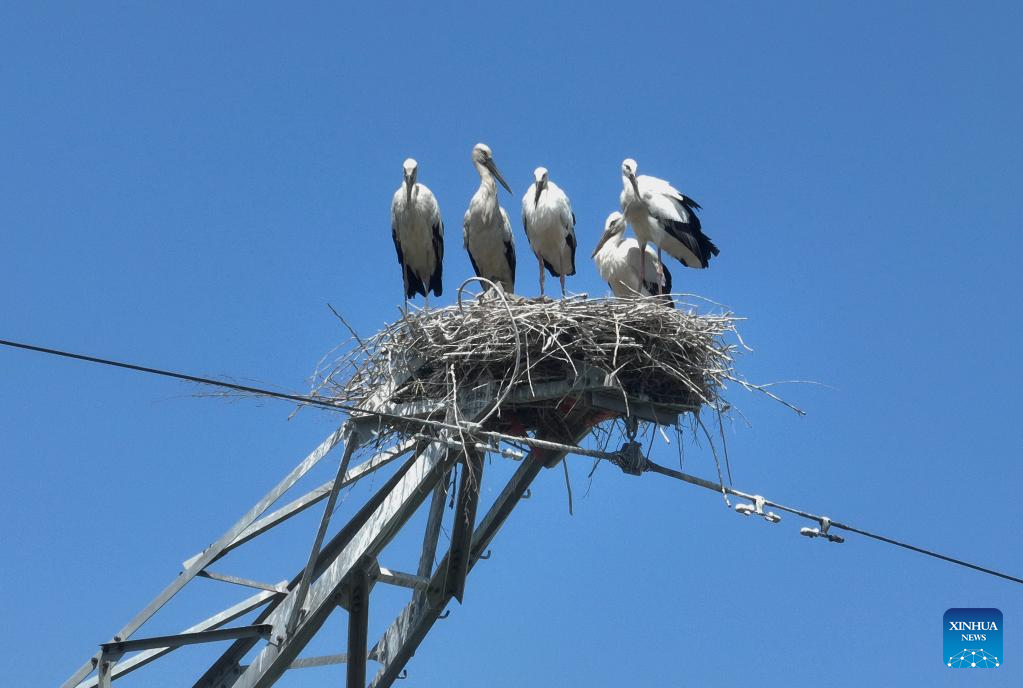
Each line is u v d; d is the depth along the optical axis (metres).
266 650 10.91
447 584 11.24
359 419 10.53
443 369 10.52
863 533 10.83
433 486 10.54
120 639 11.10
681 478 10.64
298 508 11.38
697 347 10.72
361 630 10.70
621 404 10.52
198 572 11.22
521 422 11.20
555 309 10.48
